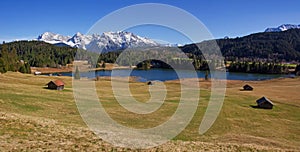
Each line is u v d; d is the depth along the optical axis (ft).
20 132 71.67
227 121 150.20
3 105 128.88
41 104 149.38
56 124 88.22
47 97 177.78
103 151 65.00
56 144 65.62
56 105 152.25
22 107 133.59
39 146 62.39
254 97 253.85
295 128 146.82
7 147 58.70
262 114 180.55
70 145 66.18
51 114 125.08
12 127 74.74
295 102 233.35
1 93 164.55
